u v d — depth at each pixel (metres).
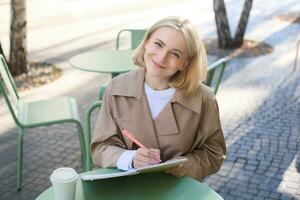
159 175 1.83
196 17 11.00
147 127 1.95
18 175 3.27
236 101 5.12
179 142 1.93
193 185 1.77
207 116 1.95
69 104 3.57
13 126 4.46
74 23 10.13
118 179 1.80
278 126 4.42
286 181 3.39
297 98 5.24
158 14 11.44
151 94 1.94
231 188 3.30
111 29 9.49
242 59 7.06
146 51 1.87
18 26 5.82
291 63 6.79
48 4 12.70
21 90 5.53
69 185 1.49
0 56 3.31
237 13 11.54
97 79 6.12
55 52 7.50
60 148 3.99
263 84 5.77
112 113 2.02
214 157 2.00
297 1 13.66
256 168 3.59
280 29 9.43
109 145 2.00
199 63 1.85
